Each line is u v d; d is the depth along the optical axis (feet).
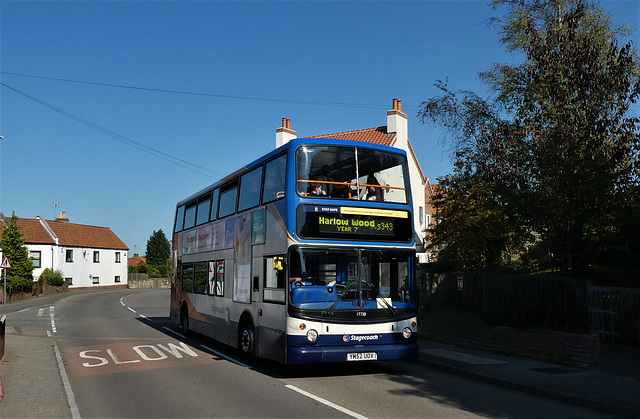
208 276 50.65
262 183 38.55
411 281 35.29
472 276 55.21
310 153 34.63
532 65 65.41
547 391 28.91
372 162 35.94
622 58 54.24
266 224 36.96
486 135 55.42
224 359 42.42
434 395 29.40
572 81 53.83
